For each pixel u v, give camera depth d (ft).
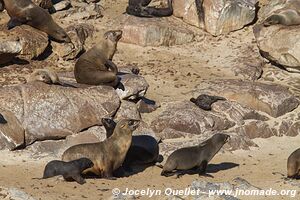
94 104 133.69
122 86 140.97
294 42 168.86
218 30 186.19
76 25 180.65
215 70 172.14
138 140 120.98
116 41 144.66
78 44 172.24
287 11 175.63
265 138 140.97
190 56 179.11
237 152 132.77
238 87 151.23
